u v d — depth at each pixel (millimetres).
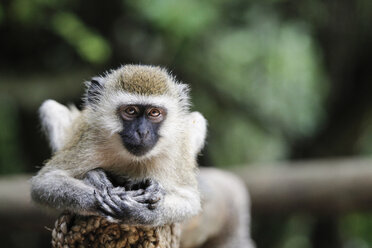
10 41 16219
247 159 19391
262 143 20031
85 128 6750
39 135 17047
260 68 18797
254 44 18453
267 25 17984
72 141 6758
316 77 18719
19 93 16750
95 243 5453
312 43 18188
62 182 5957
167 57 16703
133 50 16703
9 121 17188
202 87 17812
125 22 16391
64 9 15250
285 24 17781
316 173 13672
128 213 5336
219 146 18797
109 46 15789
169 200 6074
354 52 17078
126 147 6512
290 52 18969
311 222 17688
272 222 17562
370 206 13617
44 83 16969
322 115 18375
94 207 5469
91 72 16797
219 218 10188
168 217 5820
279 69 18984
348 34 16984
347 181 13453
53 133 7961
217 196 10172
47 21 15078
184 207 6098
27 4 14578
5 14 14969
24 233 17000
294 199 13555
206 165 18297
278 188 13523
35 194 6254
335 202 13570
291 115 18969
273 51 18625
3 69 16969
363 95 17234
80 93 16625
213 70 17797
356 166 13719
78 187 5809
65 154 6605
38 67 17172
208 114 18203
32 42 16312
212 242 10789
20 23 15289
